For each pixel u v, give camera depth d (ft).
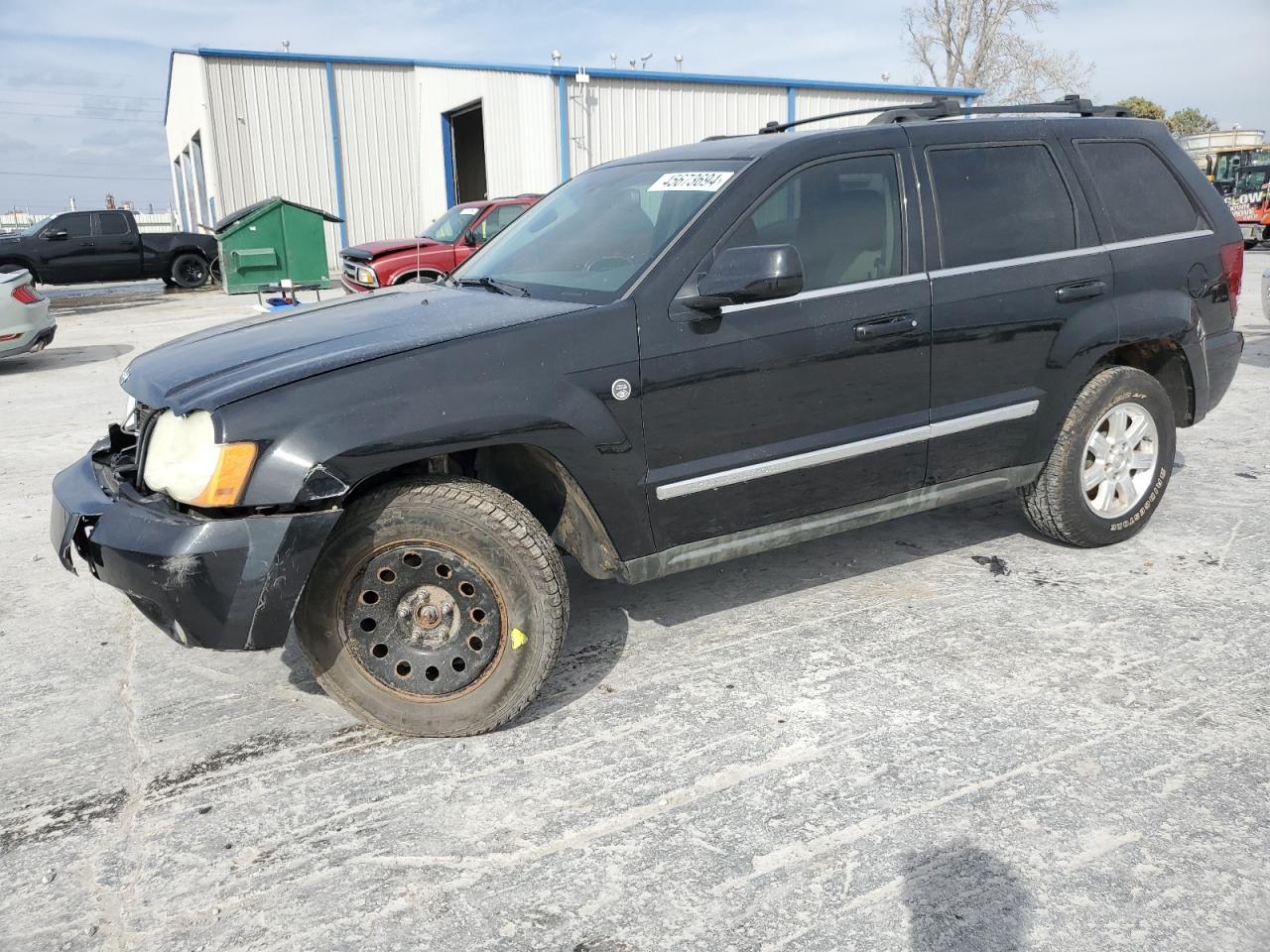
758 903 7.47
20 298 35.73
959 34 147.02
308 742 10.05
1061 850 7.95
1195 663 11.03
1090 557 14.30
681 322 10.27
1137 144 14.10
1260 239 78.84
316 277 49.73
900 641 11.82
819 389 11.17
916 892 7.54
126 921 7.54
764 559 14.62
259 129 82.99
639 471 10.27
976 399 12.46
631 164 13.32
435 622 9.61
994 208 12.53
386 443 8.86
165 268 75.05
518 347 9.55
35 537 16.84
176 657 12.16
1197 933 7.03
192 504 8.69
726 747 9.64
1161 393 14.15
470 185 94.43
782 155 11.25
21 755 10.00
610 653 11.78
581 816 8.62
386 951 7.13
